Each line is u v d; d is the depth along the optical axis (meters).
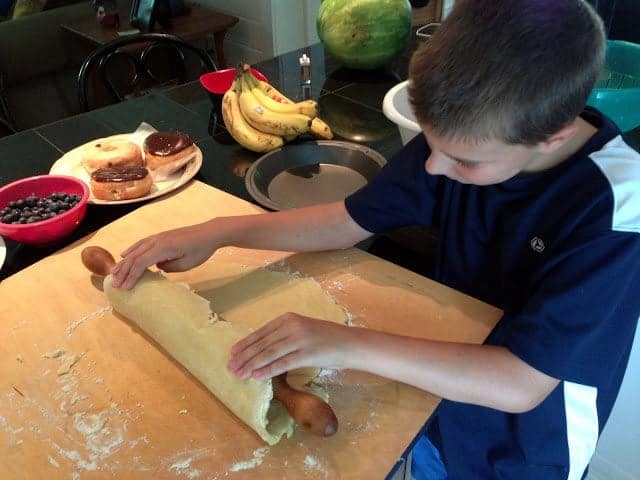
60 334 0.76
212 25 2.59
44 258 0.90
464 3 0.52
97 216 1.02
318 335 0.64
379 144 1.21
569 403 0.74
